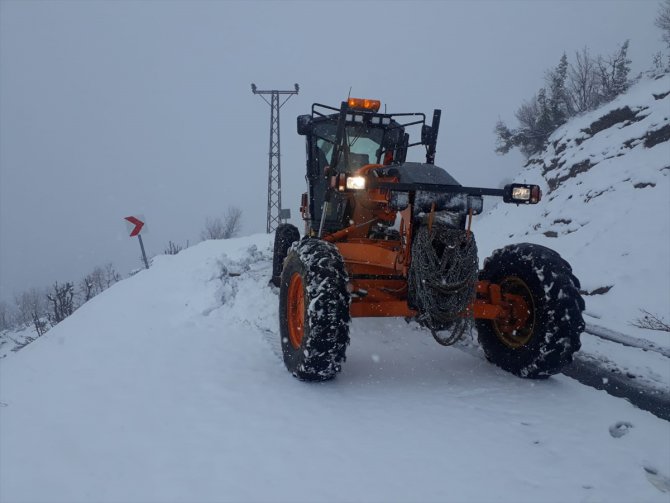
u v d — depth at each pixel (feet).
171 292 22.24
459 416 10.77
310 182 19.13
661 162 34.09
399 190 12.12
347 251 14.88
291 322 13.38
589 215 34.42
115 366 14.07
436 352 15.58
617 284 25.31
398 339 16.84
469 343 16.51
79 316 23.07
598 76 56.13
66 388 12.59
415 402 11.49
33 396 12.30
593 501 7.81
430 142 17.35
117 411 11.01
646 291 23.75
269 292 20.29
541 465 8.85
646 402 12.32
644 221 29.60
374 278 13.76
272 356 14.74
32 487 8.13
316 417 10.60
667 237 26.99
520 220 43.60
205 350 15.23
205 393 11.93
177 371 13.47
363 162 18.74
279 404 11.26
